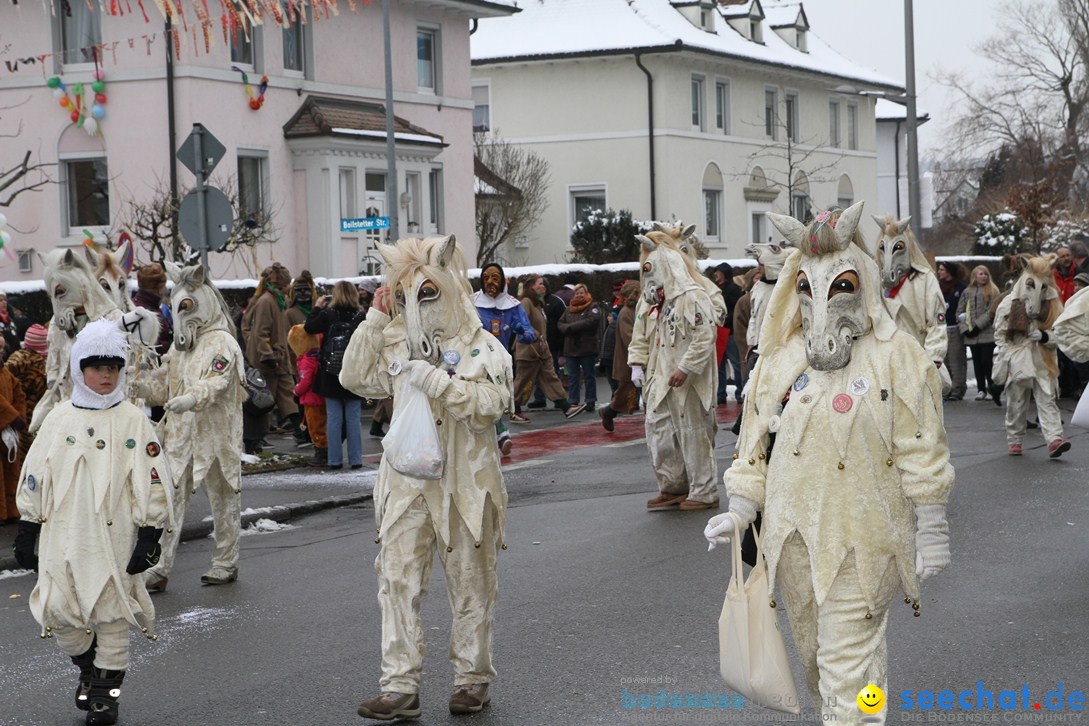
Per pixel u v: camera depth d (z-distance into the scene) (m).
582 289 21.98
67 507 6.65
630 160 48.47
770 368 5.57
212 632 8.51
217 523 9.94
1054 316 14.83
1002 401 21.62
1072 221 50.66
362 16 34.66
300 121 32.69
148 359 9.84
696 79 49.97
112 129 30.70
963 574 9.40
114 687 6.73
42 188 31.30
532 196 47.12
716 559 10.08
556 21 49.81
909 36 29.19
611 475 14.98
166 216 25.39
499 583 9.54
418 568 6.62
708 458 12.30
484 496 6.68
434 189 37.03
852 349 5.39
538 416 21.69
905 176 74.25
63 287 10.09
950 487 5.29
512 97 50.09
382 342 6.78
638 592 9.12
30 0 30.64
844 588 5.32
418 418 6.55
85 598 6.56
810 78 54.97
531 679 7.22
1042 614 8.26
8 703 7.14
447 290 6.64
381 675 7.01
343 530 12.18
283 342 17.91
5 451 12.27
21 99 31.09
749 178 52.38
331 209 32.66
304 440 17.81
